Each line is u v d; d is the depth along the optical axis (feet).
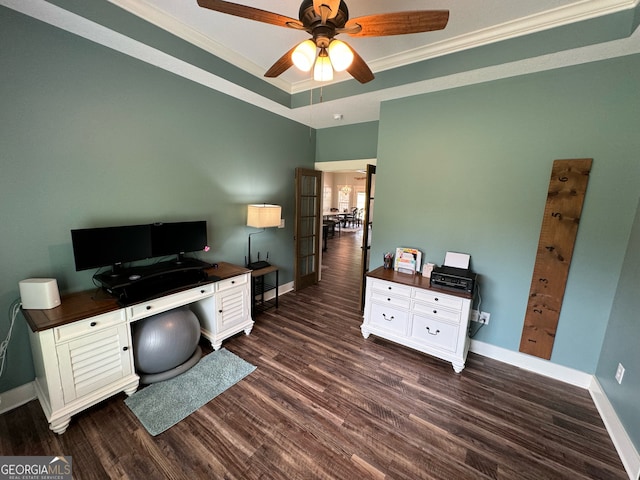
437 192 9.02
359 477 4.78
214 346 8.45
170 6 6.31
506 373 7.80
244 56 8.55
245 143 10.50
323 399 6.59
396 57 8.13
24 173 5.71
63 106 6.08
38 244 6.03
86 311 5.64
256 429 5.70
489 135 7.98
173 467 4.87
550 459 5.22
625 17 5.47
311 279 14.97
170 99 8.00
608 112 6.50
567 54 6.23
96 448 5.19
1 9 5.18
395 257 9.84
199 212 9.25
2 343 5.77
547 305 7.57
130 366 6.47
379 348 8.87
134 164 7.43
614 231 6.64
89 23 5.69
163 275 7.66
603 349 6.87
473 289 7.89
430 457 5.19
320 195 14.44
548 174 7.30
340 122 12.81
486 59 6.94
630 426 5.22
